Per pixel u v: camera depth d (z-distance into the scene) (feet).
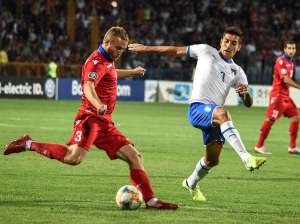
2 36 274.98
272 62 282.36
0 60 262.06
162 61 286.46
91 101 57.88
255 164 59.16
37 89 257.34
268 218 58.08
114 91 61.31
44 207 59.82
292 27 311.27
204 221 55.72
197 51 67.10
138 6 307.58
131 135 134.72
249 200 67.82
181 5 310.04
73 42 284.20
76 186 72.74
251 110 242.99
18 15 285.02
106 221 54.34
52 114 182.60
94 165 90.58
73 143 60.44
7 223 52.75
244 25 307.37
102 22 295.07
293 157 110.73
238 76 67.62
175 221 55.21
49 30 284.20
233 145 61.46
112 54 60.44
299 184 80.18
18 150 61.77
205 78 66.44
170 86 273.54
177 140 128.67
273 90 114.32
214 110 64.18
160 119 180.24
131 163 60.29
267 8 315.99
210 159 66.59
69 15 288.51
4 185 71.61
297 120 115.14
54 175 80.23
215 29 300.81
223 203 65.51
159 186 75.41
